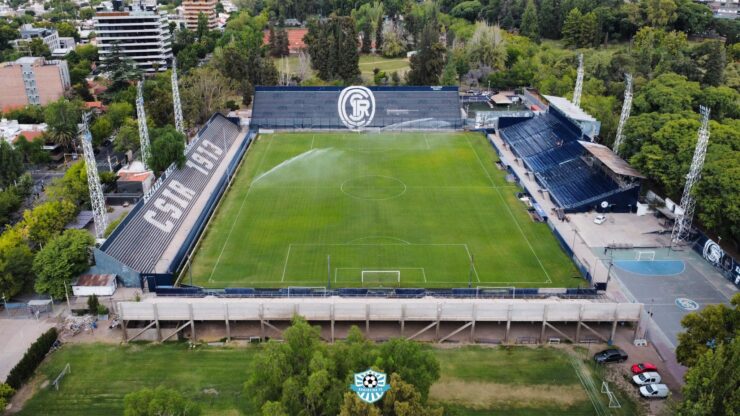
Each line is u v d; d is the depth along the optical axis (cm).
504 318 9456
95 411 7850
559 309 9394
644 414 7900
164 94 19900
